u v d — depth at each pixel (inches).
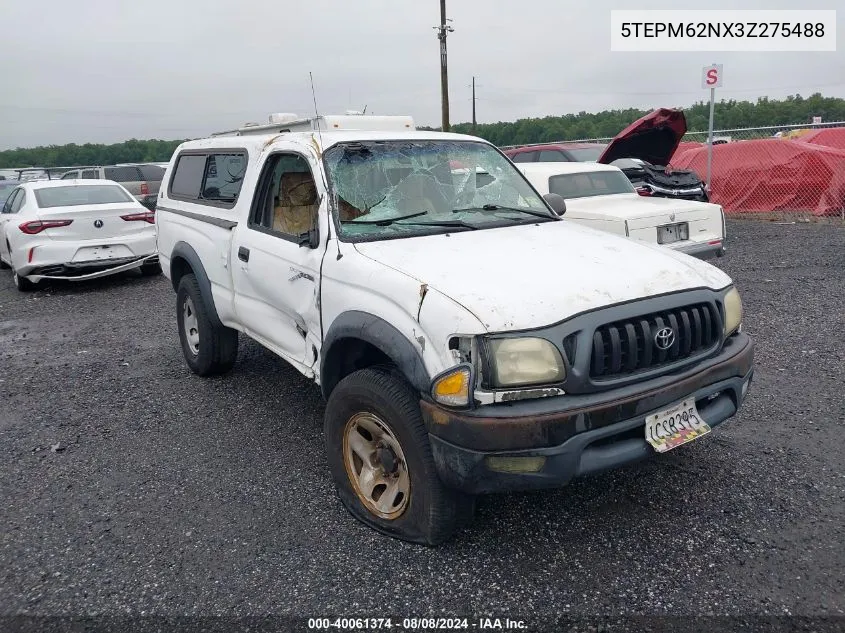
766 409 183.0
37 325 330.3
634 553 125.2
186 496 154.2
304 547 131.8
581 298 116.2
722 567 119.7
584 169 362.0
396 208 156.0
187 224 217.2
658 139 492.7
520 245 141.0
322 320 145.4
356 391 130.1
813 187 520.7
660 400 116.3
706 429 123.6
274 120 232.7
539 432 107.7
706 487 145.9
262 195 178.7
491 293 115.8
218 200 203.9
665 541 128.2
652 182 414.9
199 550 132.6
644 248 143.9
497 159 184.7
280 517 143.3
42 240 384.2
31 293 410.6
